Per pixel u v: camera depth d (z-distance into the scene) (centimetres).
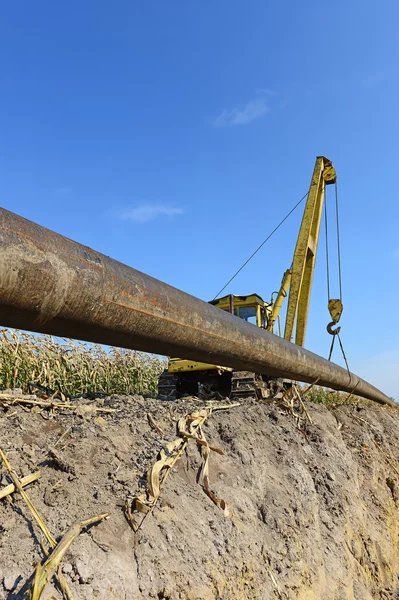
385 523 756
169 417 462
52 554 246
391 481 902
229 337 504
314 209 1264
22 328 319
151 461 368
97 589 250
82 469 332
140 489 335
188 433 424
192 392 1062
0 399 406
